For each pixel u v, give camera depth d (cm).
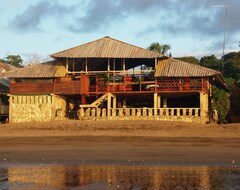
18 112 4197
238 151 2350
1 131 3441
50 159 2227
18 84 4203
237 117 4297
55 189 1464
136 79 3994
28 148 2650
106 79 4019
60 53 4112
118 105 4416
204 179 1606
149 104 4594
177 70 3947
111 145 2667
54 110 4106
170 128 3262
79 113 4031
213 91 4175
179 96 4319
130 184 1529
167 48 5203
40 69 4288
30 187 1504
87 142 2814
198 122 3728
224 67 6450
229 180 1583
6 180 1639
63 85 4084
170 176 1680
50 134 3222
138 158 2191
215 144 2592
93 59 4269
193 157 2186
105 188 1466
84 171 1834
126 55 4009
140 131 3177
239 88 4791
